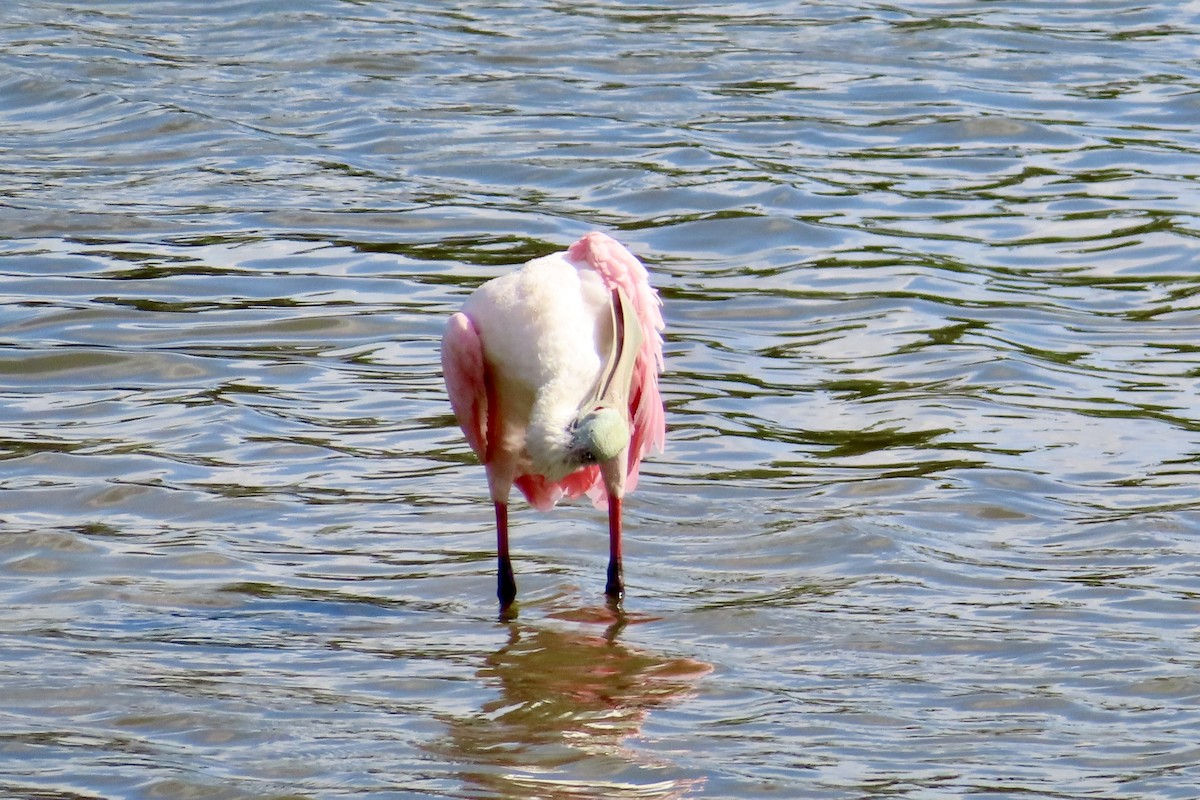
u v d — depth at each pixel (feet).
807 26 94.48
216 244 63.67
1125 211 66.85
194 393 50.26
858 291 58.90
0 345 53.78
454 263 62.08
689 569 39.40
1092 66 87.04
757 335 55.26
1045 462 44.83
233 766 30.01
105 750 30.55
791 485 43.80
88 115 79.51
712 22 95.55
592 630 36.22
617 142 75.25
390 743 30.99
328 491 43.70
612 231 65.26
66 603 37.35
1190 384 50.67
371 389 50.80
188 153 74.33
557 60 87.92
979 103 80.94
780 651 35.06
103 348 53.36
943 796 28.86
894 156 73.92
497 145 75.05
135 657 34.71
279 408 49.19
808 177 70.79
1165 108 80.33
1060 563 38.93
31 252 62.59
